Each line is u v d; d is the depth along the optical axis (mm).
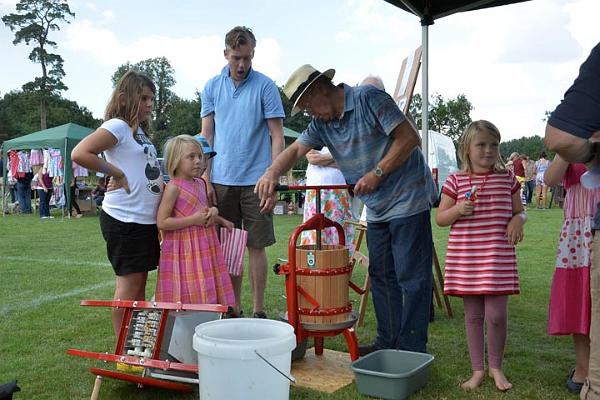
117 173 2980
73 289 5594
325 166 4598
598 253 1851
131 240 3049
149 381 2746
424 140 4867
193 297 3135
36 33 58969
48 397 2852
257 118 4082
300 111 3090
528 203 18938
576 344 2855
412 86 4016
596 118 1701
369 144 3090
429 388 2910
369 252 3383
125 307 2912
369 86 3029
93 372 2766
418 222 3133
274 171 3283
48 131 14688
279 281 5980
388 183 3129
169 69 74125
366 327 4234
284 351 2328
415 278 3145
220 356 2256
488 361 3172
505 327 2990
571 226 2809
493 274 2908
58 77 61188
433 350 3613
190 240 3162
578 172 2773
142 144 3139
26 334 3996
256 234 4141
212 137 4312
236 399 2260
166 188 3135
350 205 4723
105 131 2957
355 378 2865
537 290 5457
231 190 4137
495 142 3016
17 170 15750
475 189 2930
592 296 1881
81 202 15438
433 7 4871
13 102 67312
